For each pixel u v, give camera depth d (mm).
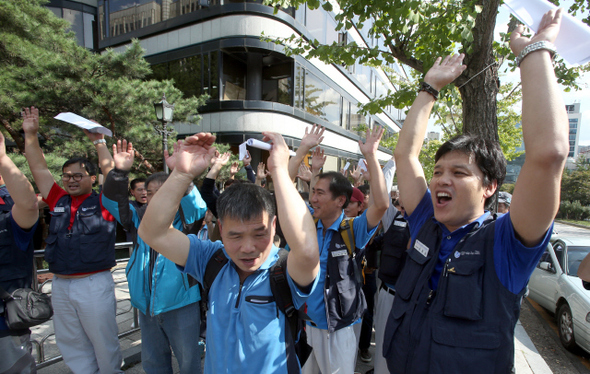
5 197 2523
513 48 1260
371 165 2240
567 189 36031
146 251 2414
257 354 1358
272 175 1317
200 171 1394
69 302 2541
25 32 7668
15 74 6617
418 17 3107
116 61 7168
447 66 1690
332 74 16688
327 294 2209
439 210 1451
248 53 12336
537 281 5672
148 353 2459
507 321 1220
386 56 4117
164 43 13180
